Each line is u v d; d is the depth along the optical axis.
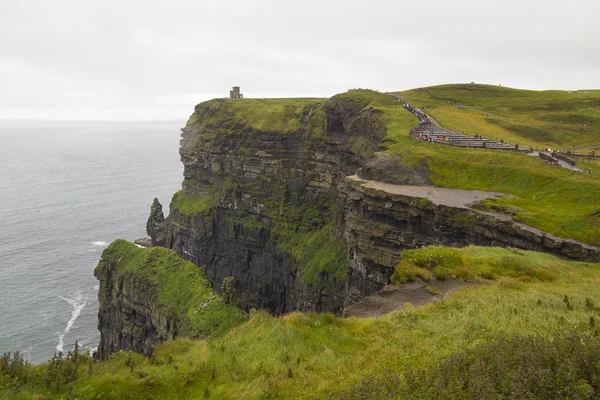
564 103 150.00
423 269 39.50
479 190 66.25
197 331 60.75
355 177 79.00
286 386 19.83
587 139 112.81
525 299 30.02
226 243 137.12
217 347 23.77
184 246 146.62
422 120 101.56
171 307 69.56
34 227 178.88
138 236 171.50
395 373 19.03
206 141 153.75
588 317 25.62
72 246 157.62
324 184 121.69
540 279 38.06
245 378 20.84
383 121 98.56
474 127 106.12
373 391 17.39
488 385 15.62
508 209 56.19
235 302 65.69
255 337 24.48
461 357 18.81
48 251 151.88
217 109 162.38
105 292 90.19
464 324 25.84
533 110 148.62
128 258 85.81
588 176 62.78
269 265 127.25
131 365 23.12
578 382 15.00
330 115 121.88
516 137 104.56
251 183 135.75
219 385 20.34
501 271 39.34
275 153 132.50
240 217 134.88
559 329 23.44
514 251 45.88
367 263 71.94
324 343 24.56
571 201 56.75
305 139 129.38
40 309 112.50
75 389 20.39
